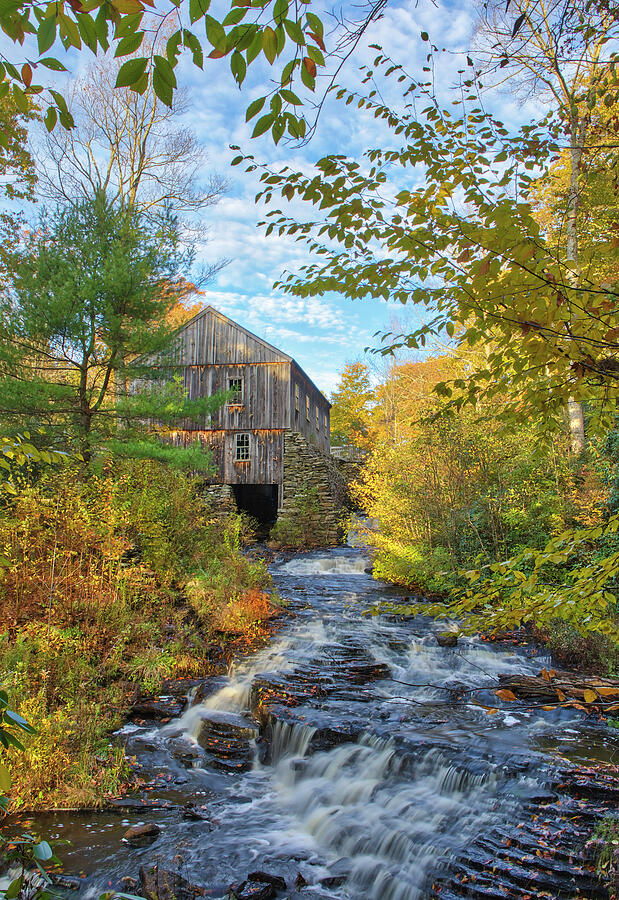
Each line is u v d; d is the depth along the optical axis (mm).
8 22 1370
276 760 6309
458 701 6941
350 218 2607
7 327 10227
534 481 10969
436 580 11484
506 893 3879
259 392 22312
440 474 12398
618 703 2123
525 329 2213
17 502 8250
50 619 7648
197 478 12891
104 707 7012
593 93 3404
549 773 5016
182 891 4254
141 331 11016
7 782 1762
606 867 3883
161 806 5457
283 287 2865
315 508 21094
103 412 11555
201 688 7699
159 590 9734
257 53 1467
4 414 10195
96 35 1385
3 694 1620
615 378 2209
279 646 9086
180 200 20766
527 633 9305
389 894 4223
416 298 2678
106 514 9211
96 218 11289
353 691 7359
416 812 4969
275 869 4520
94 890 4250
